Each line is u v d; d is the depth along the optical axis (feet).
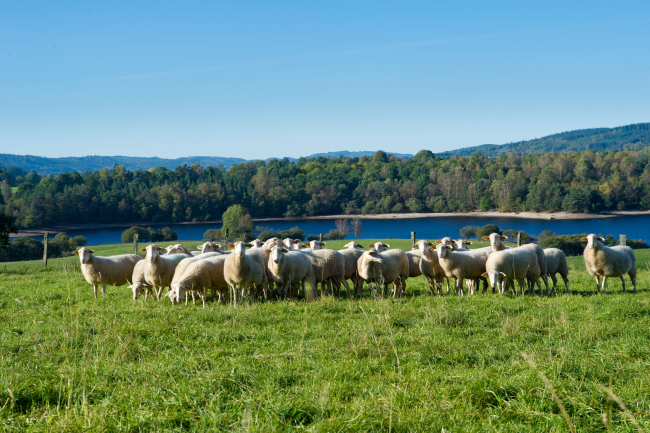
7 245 89.71
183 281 43.93
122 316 34.91
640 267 86.58
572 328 30.19
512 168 546.26
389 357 25.44
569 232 304.71
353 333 29.45
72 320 32.32
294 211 487.20
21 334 31.07
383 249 56.95
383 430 16.81
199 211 462.19
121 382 21.30
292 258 48.29
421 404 18.75
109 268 50.37
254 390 20.27
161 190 469.57
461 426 17.21
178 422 17.48
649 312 34.83
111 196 439.22
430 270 53.01
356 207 497.87
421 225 391.86
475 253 51.62
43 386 20.08
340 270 52.31
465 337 29.68
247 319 34.24
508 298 42.19
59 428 16.29
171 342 28.58
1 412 17.46
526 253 48.19
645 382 20.79
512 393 19.94
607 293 48.32
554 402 18.63
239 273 43.75
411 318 33.81
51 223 405.59
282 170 627.46
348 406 18.54
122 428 16.80
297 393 19.95
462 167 588.91
